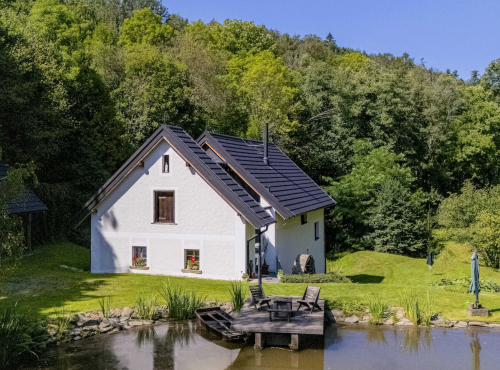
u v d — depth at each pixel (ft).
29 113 101.50
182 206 76.95
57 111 106.42
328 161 164.55
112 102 132.05
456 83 199.62
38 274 73.87
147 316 55.26
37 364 42.88
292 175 103.24
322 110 166.91
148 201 78.89
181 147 75.15
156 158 78.07
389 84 166.61
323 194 108.47
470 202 140.97
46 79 105.91
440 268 119.34
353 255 138.92
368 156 156.46
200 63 159.12
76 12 156.66
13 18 110.83
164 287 66.28
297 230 91.86
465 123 191.93
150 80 138.31
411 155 176.86
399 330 53.26
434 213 170.81
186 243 76.74
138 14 180.65
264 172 89.20
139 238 79.41
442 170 187.42
